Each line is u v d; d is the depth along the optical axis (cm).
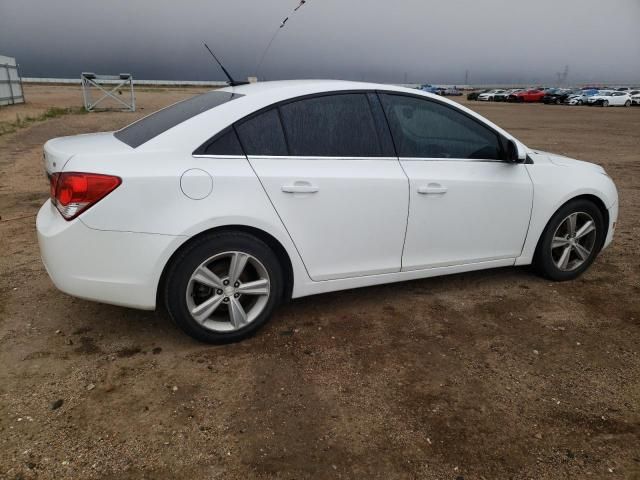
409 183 347
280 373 293
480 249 389
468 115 378
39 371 289
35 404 260
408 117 358
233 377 288
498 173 382
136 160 287
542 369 302
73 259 285
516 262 410
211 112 309
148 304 296
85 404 262
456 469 225
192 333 309
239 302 325
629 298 400
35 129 1520
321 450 234
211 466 223
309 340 330
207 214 291
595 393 280
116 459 226
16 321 344
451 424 253
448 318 363
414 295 400
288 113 322
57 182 286
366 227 341
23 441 234
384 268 357
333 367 300
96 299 292
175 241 287
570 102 4759
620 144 1481
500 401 272
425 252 369
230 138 305
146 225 283
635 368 304
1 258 455
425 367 302
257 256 312
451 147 371
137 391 273
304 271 333
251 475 219
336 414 259
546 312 374
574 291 412
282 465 224
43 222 306
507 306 383
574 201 418
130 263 286
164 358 305
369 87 350
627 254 500
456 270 387
